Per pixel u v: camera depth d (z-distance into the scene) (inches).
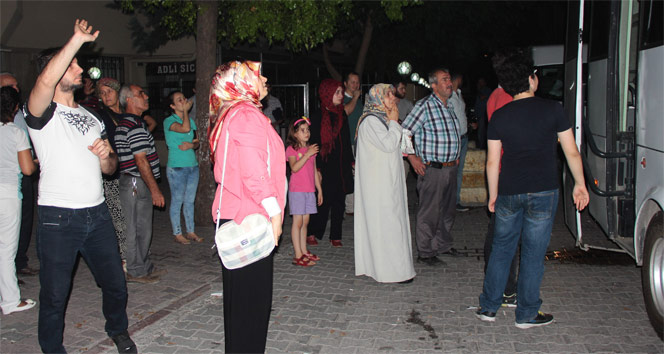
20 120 219.9
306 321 186.9
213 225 325.4
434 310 195.6
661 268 171.3
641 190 189.6
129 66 536.7
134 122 216.1
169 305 200.7
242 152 124.4
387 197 216.8
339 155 276.1
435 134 237.5
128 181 217.0
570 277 226.8
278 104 429.1
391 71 685.9
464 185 384.8
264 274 134.9
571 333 174.4
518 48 169.3
